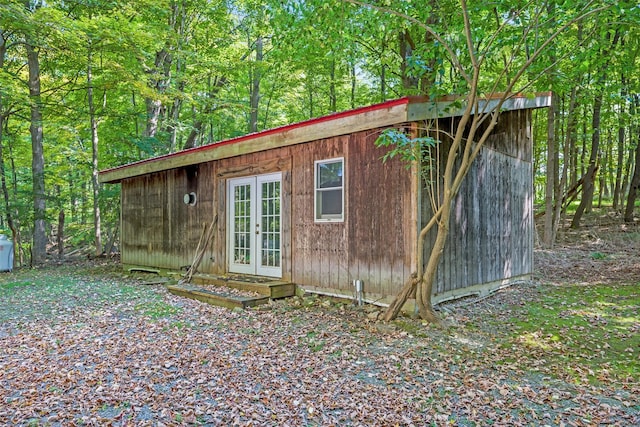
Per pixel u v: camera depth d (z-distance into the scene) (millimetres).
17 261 12094
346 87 17438
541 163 16469
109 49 11398
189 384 3385
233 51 17078
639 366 3799
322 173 6547
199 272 8586
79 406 3014
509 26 5656
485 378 3537
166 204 9562
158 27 12820
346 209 6164
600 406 3039
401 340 4512
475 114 4746
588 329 4891
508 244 7566
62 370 3668
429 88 5668
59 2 11453
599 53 5742
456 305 5938
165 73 15000
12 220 11750
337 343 4414
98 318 5465
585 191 13055
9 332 4852
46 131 14516
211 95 16656
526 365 3840
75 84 12641
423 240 5273
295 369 3709
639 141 12898
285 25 6652
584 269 8797
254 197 7613
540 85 5625
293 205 6930
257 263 7555
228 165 8055
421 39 9367
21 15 9195
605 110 12992
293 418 2861
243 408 2982
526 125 8422
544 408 3018
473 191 6504
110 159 14500
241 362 3865
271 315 5578
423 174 5340
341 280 6223
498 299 6480
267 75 18156
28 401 3086
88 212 15992
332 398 3152
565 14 4750
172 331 4848
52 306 6203
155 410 2961
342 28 6469
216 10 15688
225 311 5852
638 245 10672
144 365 3781
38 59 12227
